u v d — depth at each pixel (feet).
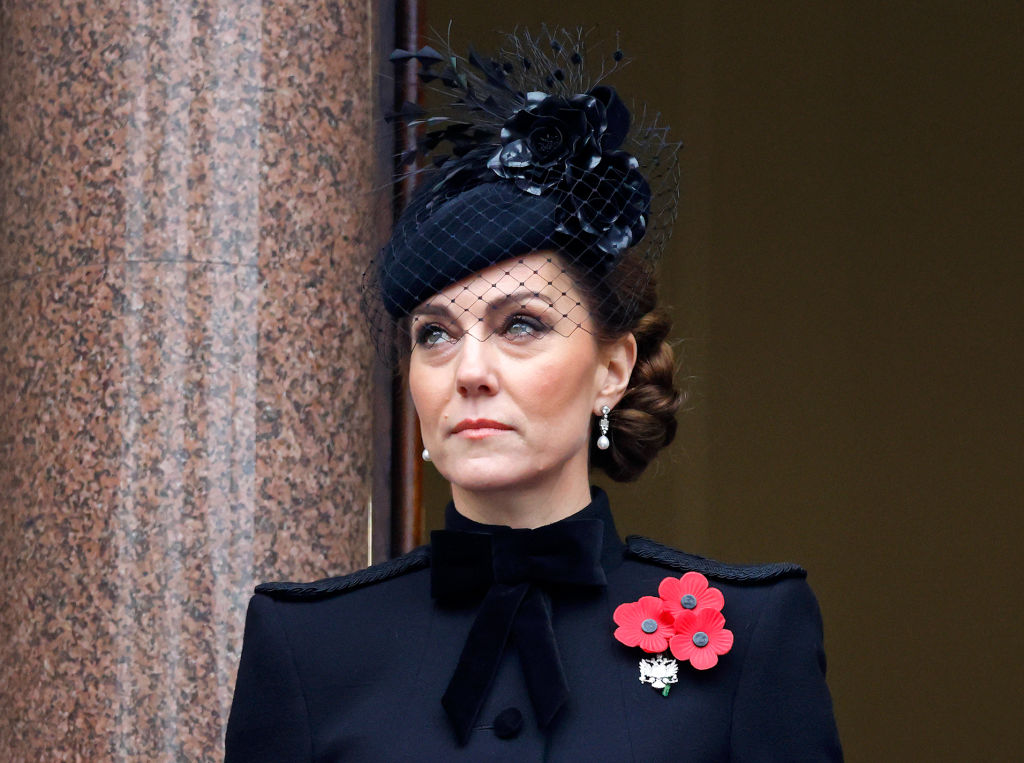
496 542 26.86
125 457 36.73
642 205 27.76
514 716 25.46
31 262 38.40
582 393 26.91
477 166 28.09
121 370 37.04
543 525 27.25
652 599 26.55
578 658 26.45
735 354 104.88
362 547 38.73
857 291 104.63
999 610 98.07
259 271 37.76
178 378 36.99
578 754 25.08
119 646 36.11
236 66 38.24
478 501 27.45
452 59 30.30
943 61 103.35
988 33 102.12
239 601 36.47
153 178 37.60
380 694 26.84
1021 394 99.30
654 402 29.07
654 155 31.17
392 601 28.22
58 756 35.99
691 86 104.83
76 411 37.14
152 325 37.14
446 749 25.55
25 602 37.11
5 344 38.81
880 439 103.14
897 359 103.30
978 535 99.50
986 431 100.27
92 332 37.27
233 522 36.76
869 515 102.78
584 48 31.78
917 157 103.86
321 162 38.91
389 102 41.52
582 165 27.14
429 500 96.48
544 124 27.37
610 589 27.55
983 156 101.76
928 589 100.58
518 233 26.40
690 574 26.84
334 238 38.83
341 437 38.40
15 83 39.63
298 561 37.35
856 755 100.58
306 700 27.12
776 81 105.91
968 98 102.53
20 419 37.99
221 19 38.32
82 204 37.83
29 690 36.68
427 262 26.81
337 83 39.58
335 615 28.07
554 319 26.45
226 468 36.86
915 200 103.81
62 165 38.22
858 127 105.40
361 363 38.93
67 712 36.09
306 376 37.96
